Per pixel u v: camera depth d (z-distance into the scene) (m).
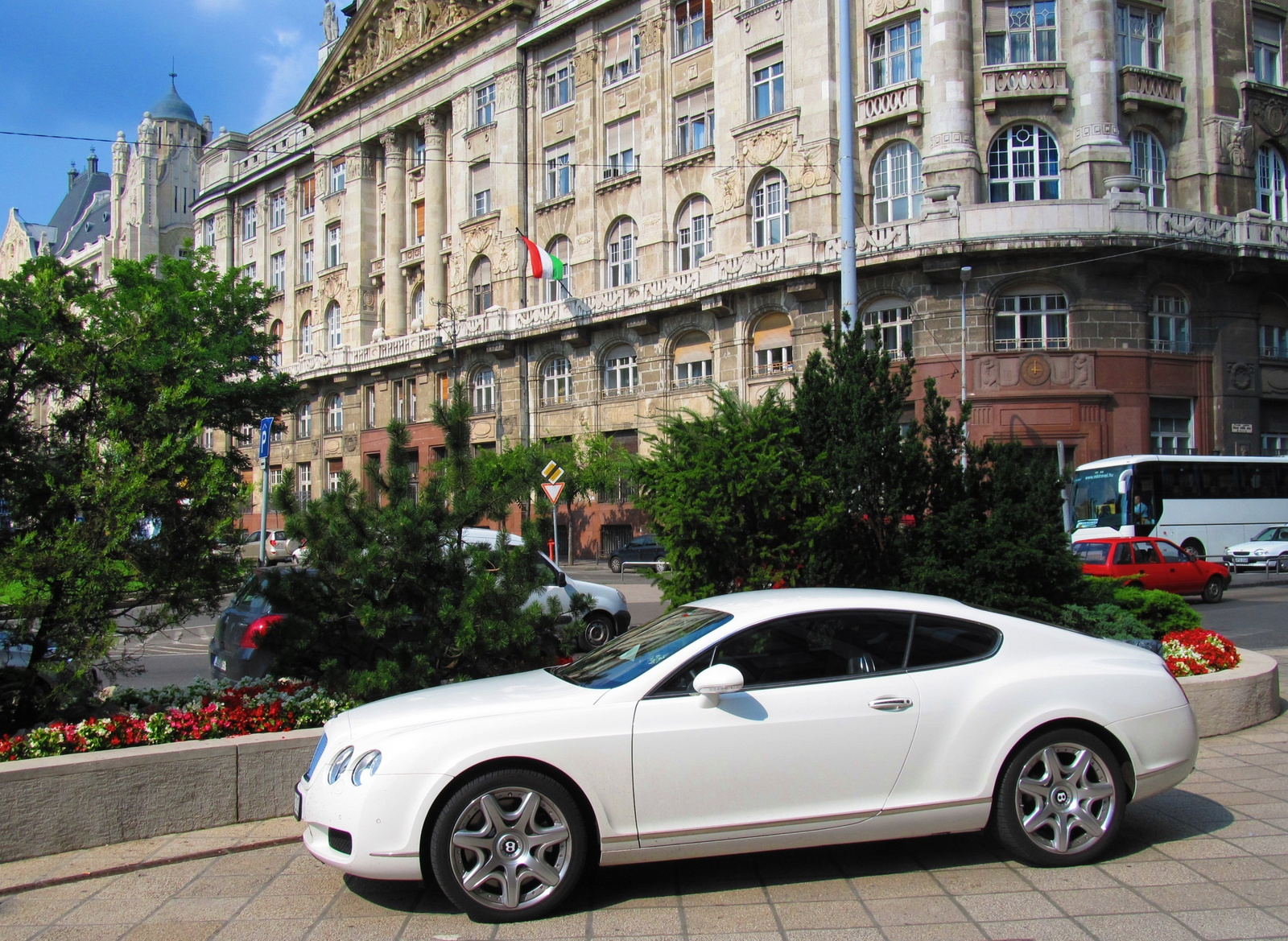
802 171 31.28
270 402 30.83
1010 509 8.75
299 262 54.03
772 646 5.18
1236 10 31.00
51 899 5.01
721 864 5.37
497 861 4.68
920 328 28.89
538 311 39.31
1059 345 28.50
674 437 9.77
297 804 5.14
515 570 7.42
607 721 4.85
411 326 45.41
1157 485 27.34
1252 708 8.30
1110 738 5.31
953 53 28.94
